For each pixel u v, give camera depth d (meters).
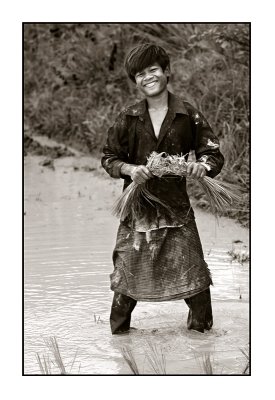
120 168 5.52
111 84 13.68
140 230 5.52
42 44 15.09
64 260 7.33
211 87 10.82
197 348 5.37
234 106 10.41
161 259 5.50
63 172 11.74
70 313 6.02
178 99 5.52
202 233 8.09
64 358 5.30
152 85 5.40
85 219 8.99
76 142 13.45
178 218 5.50
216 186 5.60
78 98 13.97
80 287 6.58
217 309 6.04
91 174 11.52
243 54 10.37
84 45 14.41
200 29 11.62
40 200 10.02
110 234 8.31
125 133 5.55
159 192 5.46
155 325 5.81
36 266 7.15
